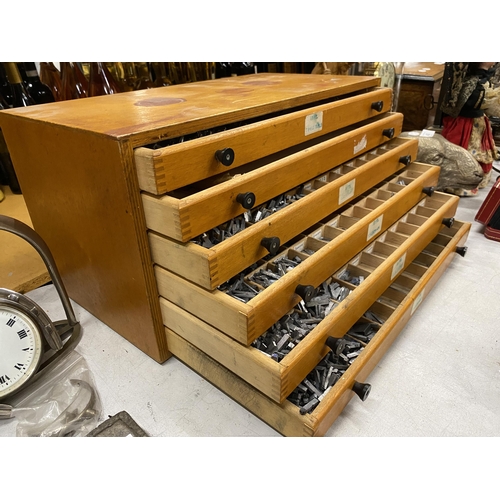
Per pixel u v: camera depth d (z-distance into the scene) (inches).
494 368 35.9
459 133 72.9
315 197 34.4
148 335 35.4
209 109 31.4
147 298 32.2
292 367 26.4
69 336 38.9
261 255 30.5
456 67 69.3
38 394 33.5
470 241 56.3
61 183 33.0
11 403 32.7
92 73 56.7
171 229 26.5
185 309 31.2
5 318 30.1
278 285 28.4
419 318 42.0
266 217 32.5
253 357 27.0
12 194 63.6
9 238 53.2
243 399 31.3
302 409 27.6
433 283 44.9
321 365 33.3
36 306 31.7
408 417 31.6
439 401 32.9
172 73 65.5
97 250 34.2
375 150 48.6
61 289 36.6
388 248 41.5
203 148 27.1
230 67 72.5
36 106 36.9
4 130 36.0
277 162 32.5
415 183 46.2
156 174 24.9
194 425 31.2
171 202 25.6
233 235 29.8
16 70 49.2
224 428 31.0
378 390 34.0
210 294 27.7
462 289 46.2
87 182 30.0
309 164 35.5
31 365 32.2
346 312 31.6
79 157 29.2
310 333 29.1
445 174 66.3
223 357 29.9
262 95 37.2
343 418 31.6
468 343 38.7
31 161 35.1
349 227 39.3
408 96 94.0
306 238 37.3
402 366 36.3
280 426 29.3
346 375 30.1
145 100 36.9
